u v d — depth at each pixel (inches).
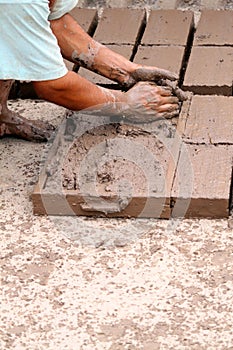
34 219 97.5
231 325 83.3
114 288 88.2
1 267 91.6
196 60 118.9
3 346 82.7
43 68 94.4
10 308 86.7
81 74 116.7
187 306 85.6
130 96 104.1
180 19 129.1
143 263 90.8
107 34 125.5
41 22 92.4
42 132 110.2
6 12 91.0
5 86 106.3
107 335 83.1
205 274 89.0
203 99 110.7
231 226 94.7
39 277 90.0
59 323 84.7
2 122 109.5
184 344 81.6
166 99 106.3
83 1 140.6
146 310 85.4
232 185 99.6
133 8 138.1
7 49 93.4
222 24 127.4
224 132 104.1
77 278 89.6
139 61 118.8
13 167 106.0
